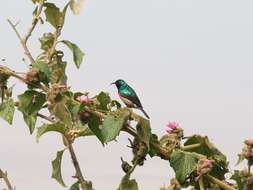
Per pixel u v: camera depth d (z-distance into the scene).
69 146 10.47
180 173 9.79
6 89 10.23
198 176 9.80
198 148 10.33
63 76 11.30
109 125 9.65
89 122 10.00
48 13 11.49
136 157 10.09
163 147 10.20
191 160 9.85
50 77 10.20
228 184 10.45
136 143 10.05
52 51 11.36
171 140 10.23
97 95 10.20
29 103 10.15
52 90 9.88
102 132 9.65
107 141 9.55
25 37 11.17
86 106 9.95
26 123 10.30
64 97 9.87
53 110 9.85
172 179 9.98
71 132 10.39
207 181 10.07
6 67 10.21
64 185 10.63
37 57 11.41
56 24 11.51
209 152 10.34
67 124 9.82
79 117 9.97
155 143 10.16
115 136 9.55
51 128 10.33
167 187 9.94
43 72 10.15
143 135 9.83
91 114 9.98
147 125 9.83
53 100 9.86
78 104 10.04
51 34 11.50
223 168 10.35
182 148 10.29
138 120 9.77
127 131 9.93
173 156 9.87
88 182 10.52
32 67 10.19
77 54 11.34
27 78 10.13
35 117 10.29
